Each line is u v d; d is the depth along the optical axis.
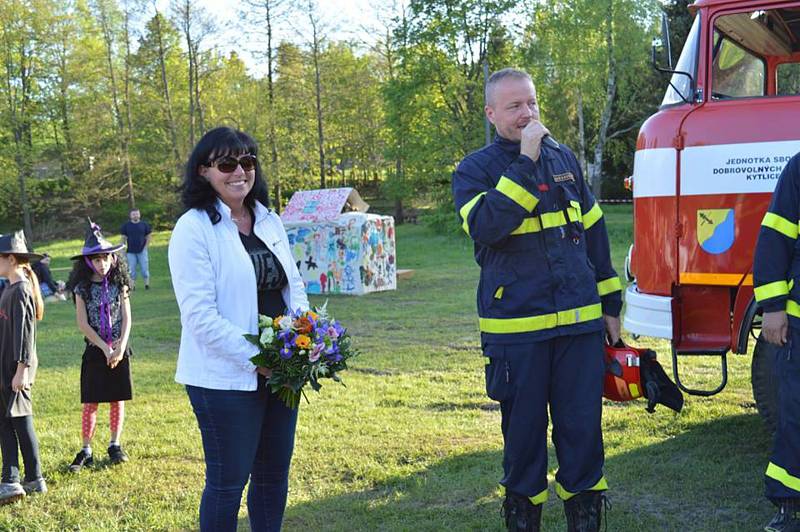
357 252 15.82
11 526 4.67
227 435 3.49
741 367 7.92
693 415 6.25
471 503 4.70
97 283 5.76
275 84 46.94
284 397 3.50
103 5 46.50
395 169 50.22
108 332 5.71
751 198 5.02
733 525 4.24
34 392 8.25
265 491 3.79
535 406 3.67
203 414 3.50
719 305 5.25
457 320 12.00
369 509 4.66
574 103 38.69
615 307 3.98
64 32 44.69
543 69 35.72
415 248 28.48
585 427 3.68
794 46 5.60
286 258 3.72
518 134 3.71
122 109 49.50
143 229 19.11
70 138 47.03
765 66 5.63
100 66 47.38
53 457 5.93
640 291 5.48
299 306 3.71
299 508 4.72
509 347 3.65
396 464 5.45
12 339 5.11
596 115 38.94
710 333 5.28
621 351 3.95
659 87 37.25
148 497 5.07
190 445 6.14
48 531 4.60
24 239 5.29
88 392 5.71
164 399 7.75
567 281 3.65
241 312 3.52
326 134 50.84
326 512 4.65
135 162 48.25
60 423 6.95
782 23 5.45
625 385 3.92
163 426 6.71
